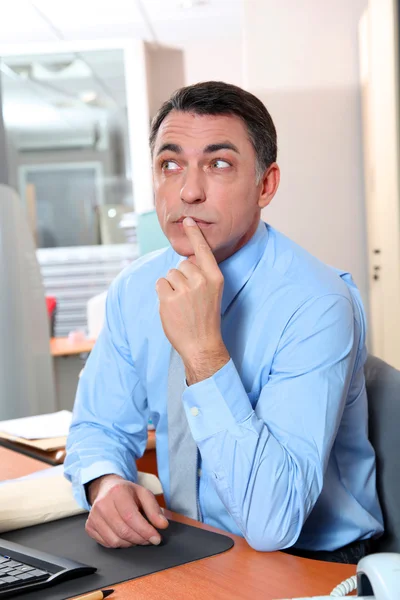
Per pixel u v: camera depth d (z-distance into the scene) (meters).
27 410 2.76
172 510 1.30
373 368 1.46
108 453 1.35
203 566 1.00
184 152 1.15
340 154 4.00
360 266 4.06
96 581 0.96
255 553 1.06
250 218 1.20
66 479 1.36
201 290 1.11
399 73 3.57
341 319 1.21
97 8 5.50
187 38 6.38
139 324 1.41
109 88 6.14
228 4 5.54
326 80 3.96
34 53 6.03
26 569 0.96
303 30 3.95
